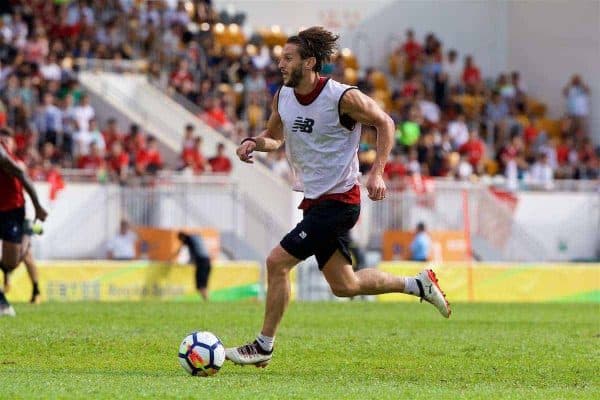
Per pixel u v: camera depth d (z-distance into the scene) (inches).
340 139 740.0
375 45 3100.4
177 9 2760.8
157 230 2017.7
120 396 612.1
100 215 2089.1
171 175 2149.4
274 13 3004.4
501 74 3127.5
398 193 2274.9
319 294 2022.6
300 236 738.2
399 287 796.0
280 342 948.0
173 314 1295.5
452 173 2556.6
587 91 3051.2
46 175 2071.9
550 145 2878.9
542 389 689.0
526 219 2447.1
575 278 2188.7
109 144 2326.5
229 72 2706.7
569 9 3100.4
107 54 2603.3
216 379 714.2
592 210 2497.5
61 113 2321.6
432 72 2970.0
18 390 629.6
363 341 968.9
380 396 631.2
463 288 2130.9
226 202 2146.9
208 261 1919.3
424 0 3154.5
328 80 738.8
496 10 3225.9
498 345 957.2
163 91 2544.3
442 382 728.3
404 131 2603.3
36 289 1512.1
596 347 949.8
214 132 2454.5
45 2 2632.9
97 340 928.9
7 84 2313.0
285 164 2428.6
